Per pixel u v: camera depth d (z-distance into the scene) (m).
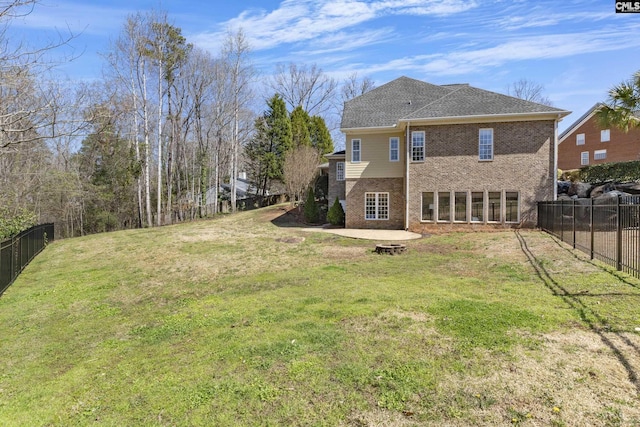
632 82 11.73
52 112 8.84
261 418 3.36
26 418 3.79
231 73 35.72
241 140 42.06
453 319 5.52
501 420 3.10
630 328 4.77
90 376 4.74
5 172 20.20
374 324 5.53
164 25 30.33
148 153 29.69
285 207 31.67
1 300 9.02
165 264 12.50
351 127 21.98
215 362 4.62
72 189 28.92
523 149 18.62
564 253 10.61
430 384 3.72
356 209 22.20
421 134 19.86
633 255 7.43
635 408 3.13
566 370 3.82
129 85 28.89
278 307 6.87
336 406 3.47
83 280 10.88
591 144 38.75
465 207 19.31
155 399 3.86
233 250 14.67
